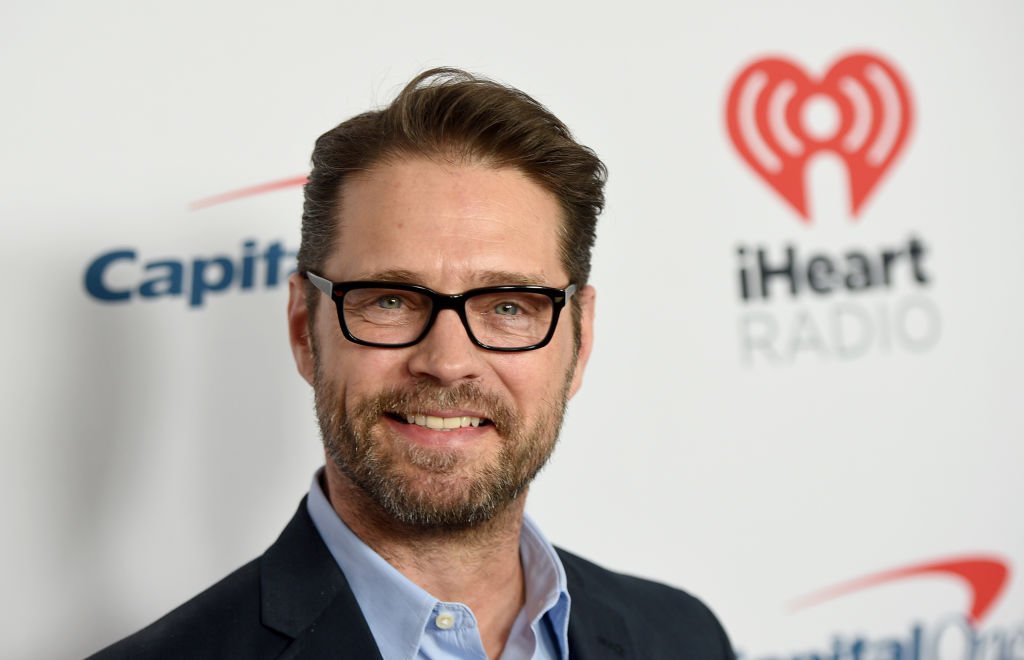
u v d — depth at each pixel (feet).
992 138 5.85
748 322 5.49
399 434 2.81
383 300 2.87
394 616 2.92
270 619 2.83
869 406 5.62
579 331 3.27
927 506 5.67
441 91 2.94
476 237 2.82
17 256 4.67
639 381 5.35
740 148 5.53
